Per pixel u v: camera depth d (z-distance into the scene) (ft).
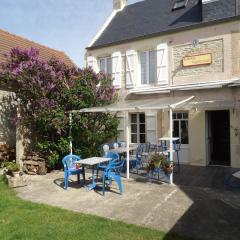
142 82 55.83
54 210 26.55
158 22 55.72
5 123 49.88
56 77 42.91
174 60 51.08
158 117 52.80
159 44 52.54
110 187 34.09
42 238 20.72
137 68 55.88
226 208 26.63
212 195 30.53
